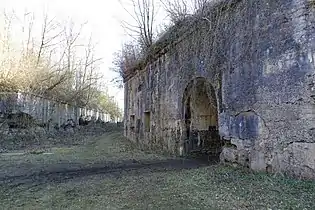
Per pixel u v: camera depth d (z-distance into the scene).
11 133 16.33
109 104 50.97
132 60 19.14
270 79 6.76
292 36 6.34
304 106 6.05
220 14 8.66
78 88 30.06
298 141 6.12
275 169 6.54
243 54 7.61
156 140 13.87
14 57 18.89
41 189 6.30
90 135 26.56
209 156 11.23
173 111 12.03
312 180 5.80
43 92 20.34
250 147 7.27
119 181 6.89
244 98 7.53
